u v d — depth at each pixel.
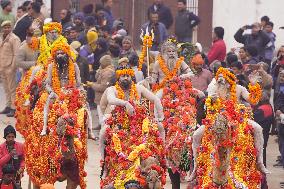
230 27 69.62
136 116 37.00
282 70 48.84
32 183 42.62
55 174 38.75
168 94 41.66
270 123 43.78
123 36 57.50
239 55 55.28
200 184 34.91
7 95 59.03
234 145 35.56
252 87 37.16
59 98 39.59
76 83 40.84
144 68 50.38
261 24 62.53
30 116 41.06
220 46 58.22
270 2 68.81
